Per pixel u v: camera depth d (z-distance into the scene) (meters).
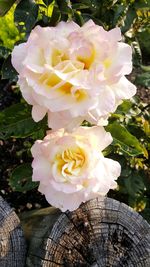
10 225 0.65
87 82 0.45
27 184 0.69
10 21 0.86
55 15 0.61
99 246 0.67
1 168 0.89
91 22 0.48
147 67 0.82
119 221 0.69
